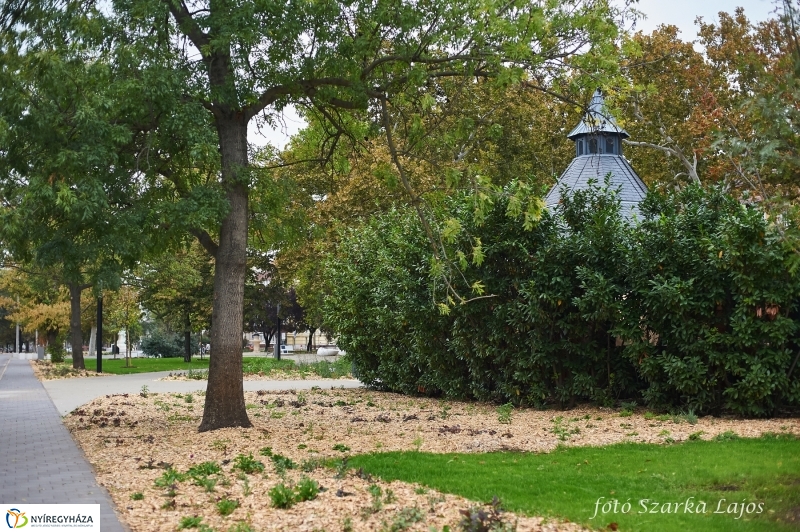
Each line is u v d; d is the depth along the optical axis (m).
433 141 13.42
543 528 5.92
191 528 6.27
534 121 30.22
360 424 13.39
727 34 30.16
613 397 15.45
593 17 11.16
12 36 11.59
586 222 15.66
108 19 11.91
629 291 14.63
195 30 12.74
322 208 30.36
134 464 9.56
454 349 17.67
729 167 24.94
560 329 15.60
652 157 32.12
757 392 12.80
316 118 15.09
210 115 12.23
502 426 12.90
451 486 7.61
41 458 10.29
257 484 7.88
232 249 12.98
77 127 11.18
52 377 31.86
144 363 48.03
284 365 35.53
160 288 37.66
